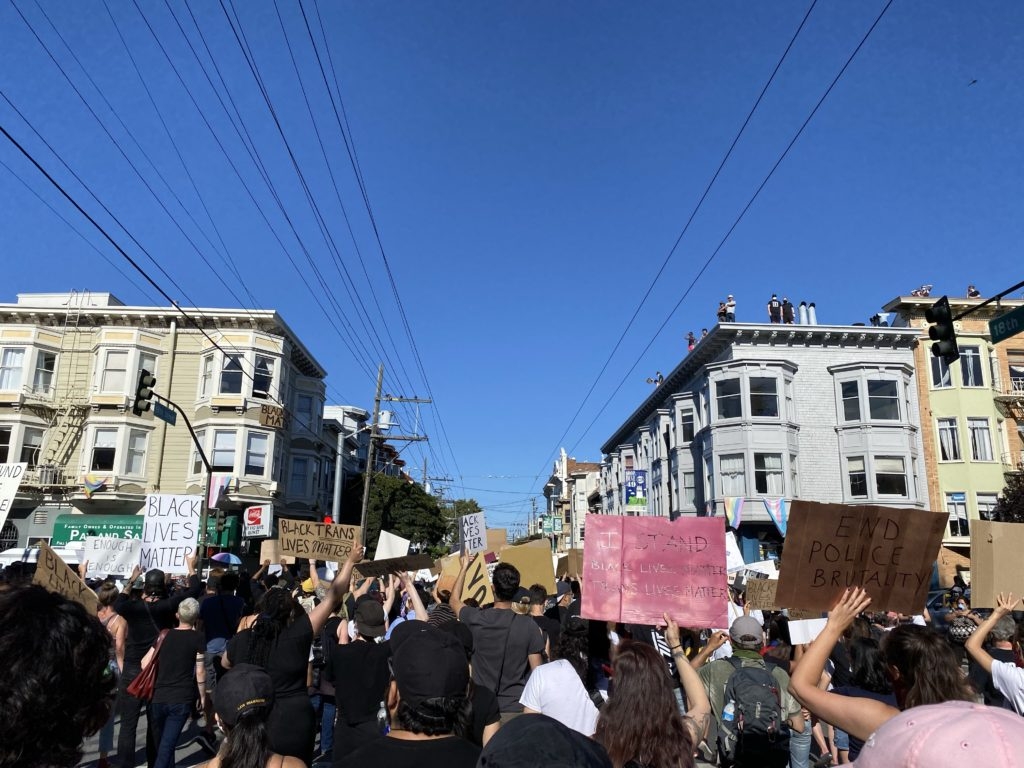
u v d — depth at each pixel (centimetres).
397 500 4916
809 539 408
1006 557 539
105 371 3528
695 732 368
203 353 3628
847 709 300
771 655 746
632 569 507
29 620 161
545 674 428
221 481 3067
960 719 161
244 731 332
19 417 3422
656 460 4309
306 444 4047
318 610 531
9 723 150
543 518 9844
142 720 1084
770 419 3272
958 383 3412
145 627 798
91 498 3353
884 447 3250
